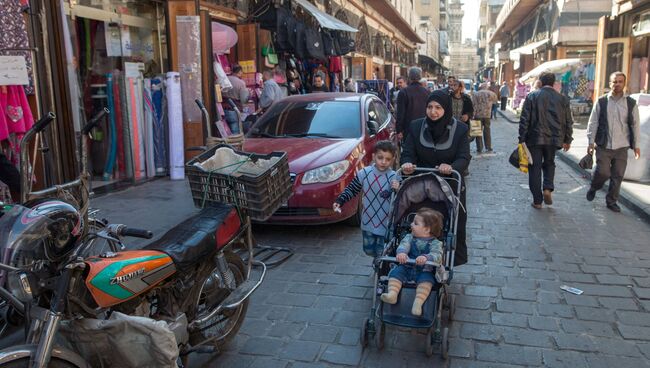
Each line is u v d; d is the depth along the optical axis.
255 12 12.82
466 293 4.78
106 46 9.05
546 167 7.79
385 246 3.99
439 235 3.89
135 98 9.07
